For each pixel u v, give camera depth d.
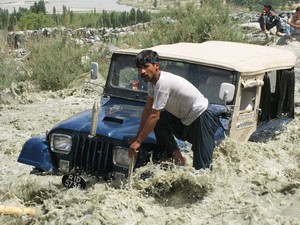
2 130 8.88
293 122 7.17
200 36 15.23
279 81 6.76
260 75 5.92
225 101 5.11
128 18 31.70
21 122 9.32
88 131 5.04
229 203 4.65
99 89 11.86
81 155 5.08
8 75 13.09
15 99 11.54
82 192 4.82
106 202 4.49
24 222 4.62
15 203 5.00
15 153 7.41
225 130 5.46
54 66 12.97
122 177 4.89
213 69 5.55
